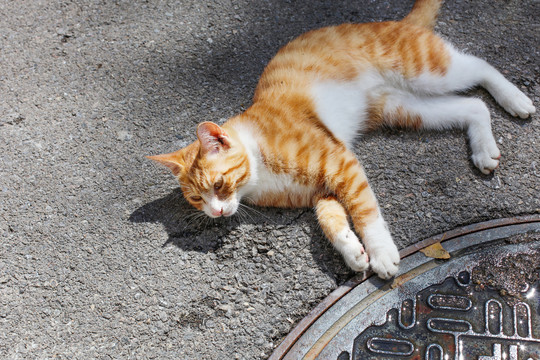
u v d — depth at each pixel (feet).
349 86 4.36
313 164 4.15
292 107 4.24
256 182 4.22
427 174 4.24
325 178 4.16
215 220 4.23
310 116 4.26
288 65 4.38
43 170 4.45
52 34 4.96
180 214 4.27
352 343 3.86
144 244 4.19
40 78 4.78
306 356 3.86
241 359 3.88
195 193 4.17
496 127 4.34
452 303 3.91
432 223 4.10
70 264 4.16
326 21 4.85
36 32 4.98
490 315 3.87
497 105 4.40
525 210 4.10
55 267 4.15
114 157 4.47
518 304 3.88
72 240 4.22
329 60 4.36
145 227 4.24
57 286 4.10
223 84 4.67
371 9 4.86
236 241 4.16
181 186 4.21
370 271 4.02
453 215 4.11
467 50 4.62
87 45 4.90
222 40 4.84
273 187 4.22
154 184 4.37
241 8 4.97
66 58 4.86
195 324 3.97
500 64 4.55
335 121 4.32
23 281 4.12
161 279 4.09
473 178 4.21
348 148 4.33
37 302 4.07
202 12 4.98
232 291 4.03
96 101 4.67
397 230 4.10
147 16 4.99
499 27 4.70
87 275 4.12
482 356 3.78
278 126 4.20
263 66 4.71
